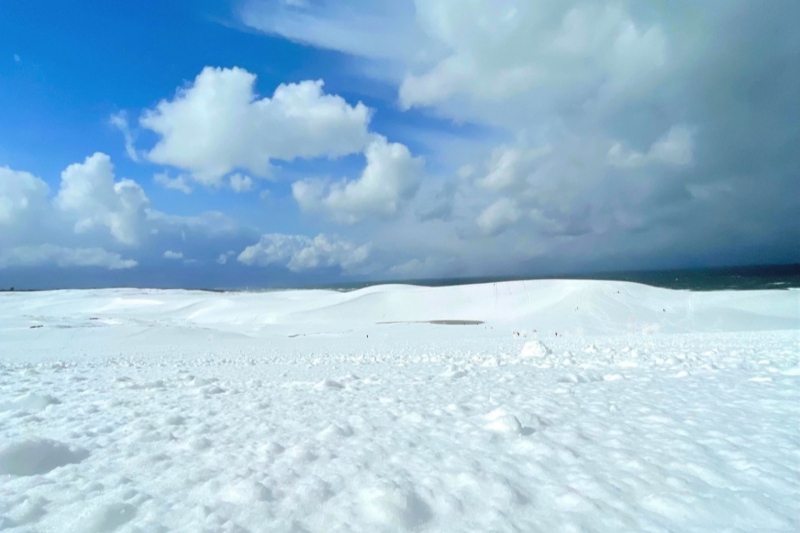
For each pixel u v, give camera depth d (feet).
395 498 9.71
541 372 31.63
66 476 12.01
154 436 15.71
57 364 49.16
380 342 96.84
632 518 9.23
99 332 112.68
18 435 16.22
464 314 184.65
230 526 8.89
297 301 234.38
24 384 31.60
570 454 12.82
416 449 13.82
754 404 18.31
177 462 13.04
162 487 11.13
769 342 53.42
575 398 21.01
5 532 8.91
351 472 11.78
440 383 27.91
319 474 11.74
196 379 31.35
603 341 72.38
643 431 15.02
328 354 65.46
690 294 169.48
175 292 358.02
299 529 8.92
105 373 39.96
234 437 15.65
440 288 217.97
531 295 193.57
